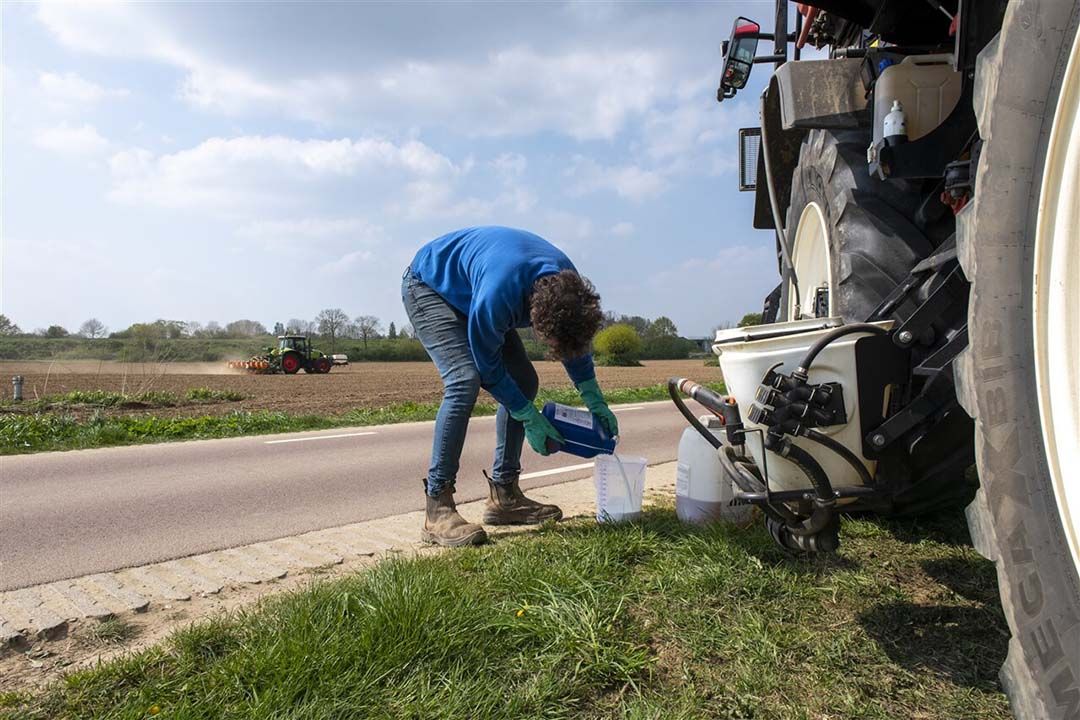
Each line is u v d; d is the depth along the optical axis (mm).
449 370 3604
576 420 3533
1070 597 1248
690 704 1920
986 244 1361
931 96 2428
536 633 2295
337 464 6793
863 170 2982
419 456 7293
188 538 4035
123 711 1905
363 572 2904
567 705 1956
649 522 3520
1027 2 1278
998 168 1340
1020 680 1300
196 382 25188
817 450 2135
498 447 3984
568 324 3064
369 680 2021
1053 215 1278
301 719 1850
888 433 2057
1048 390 1293
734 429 2244
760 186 5297
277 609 2479
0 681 2221
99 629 2611
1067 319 1265
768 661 2131
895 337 2076
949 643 2225
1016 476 1328
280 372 34156
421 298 3701
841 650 2178
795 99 3143
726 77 4531
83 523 4426
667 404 13852
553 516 3971
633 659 2131
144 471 6477
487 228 3574
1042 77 1278
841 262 2939
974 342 1378
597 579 2723
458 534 3520
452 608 2371
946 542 3150
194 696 1969
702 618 2426
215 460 7133
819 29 4066
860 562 2910
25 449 8203
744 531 3264
